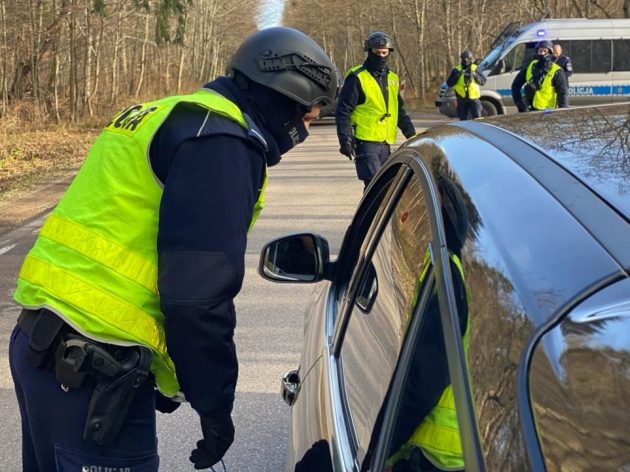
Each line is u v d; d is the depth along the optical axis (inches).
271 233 312.5
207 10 2554.1
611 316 39.3
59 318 73.9
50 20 1101.1
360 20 2258.9
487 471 40.4
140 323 75.0
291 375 107.0
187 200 71.3
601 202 48.1
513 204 52.7
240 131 74.5
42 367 76.1
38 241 79.0
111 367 74.1
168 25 1467.8
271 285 243.8
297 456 78.7
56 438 76.9
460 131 75.0
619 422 36.2
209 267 70.3
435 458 49.4
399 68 2071.9
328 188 426.6
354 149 290.8
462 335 48.8
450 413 48.6
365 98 281.9
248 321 209.5
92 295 73.8
